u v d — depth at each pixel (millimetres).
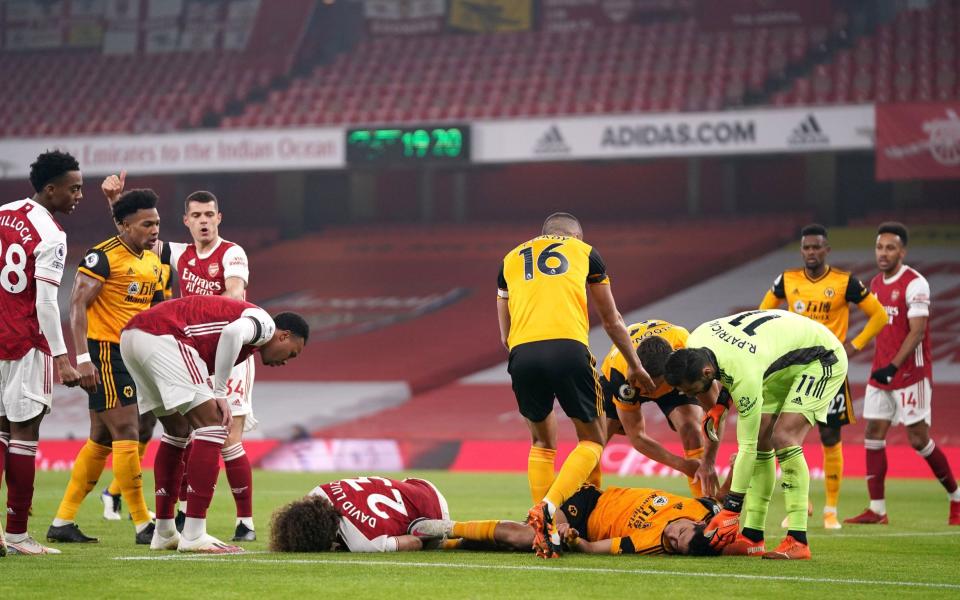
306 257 106125
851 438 69438
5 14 118500
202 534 23609
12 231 23250
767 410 24359
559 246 24734
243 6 116500
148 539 26516
